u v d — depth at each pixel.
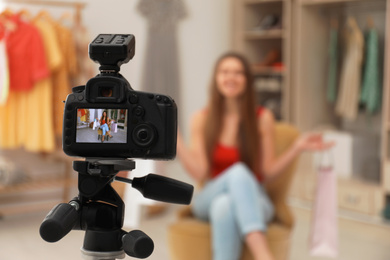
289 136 2.66
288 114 4.62
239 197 2.21
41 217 3.92
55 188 4.14
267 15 5.14
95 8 4.23
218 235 2.23
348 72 4.36
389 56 3.86
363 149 4.36
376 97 4.24
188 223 2.39
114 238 0.70
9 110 3.71
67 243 3.33
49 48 3.78
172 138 0.68
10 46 3.63
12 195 3.99
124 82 0.67
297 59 4.56
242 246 2.25
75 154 0.68
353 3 4.42
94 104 0.67
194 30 4.96
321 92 4.69
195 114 2.61
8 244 3.27
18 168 3.83
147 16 4.62
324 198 2.63
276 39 5.23
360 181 4.11
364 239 3.73
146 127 0.67
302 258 3.20
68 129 0.67
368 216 3.96
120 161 0.68
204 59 5.04
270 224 2.41
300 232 3.82
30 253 3.11
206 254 2.31
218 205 2.25
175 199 0.74
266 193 2.56
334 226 2.62
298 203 4.37
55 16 4.06
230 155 2.48
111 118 0.67
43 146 3.80
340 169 4.32
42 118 3.79
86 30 4.08
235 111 2.51
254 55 5.12
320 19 4.62
